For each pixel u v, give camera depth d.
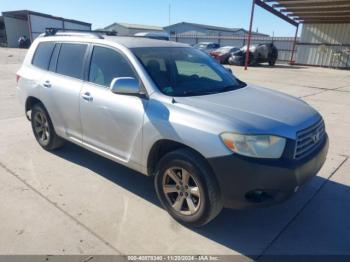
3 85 10.71
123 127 3.41
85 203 3.47
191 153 2.90
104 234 2.96
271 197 2.75
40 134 4.95
